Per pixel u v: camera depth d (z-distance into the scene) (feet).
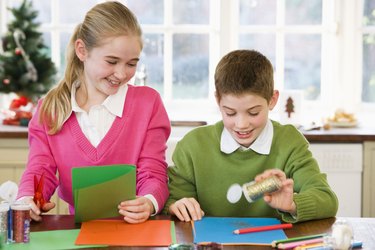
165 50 12.74
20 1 12.81
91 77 6.44
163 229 5.58
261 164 6.53
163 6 12.68
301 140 6.64
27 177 6.40
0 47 12.26
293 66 12.74
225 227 5.65
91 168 5.71
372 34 12.58
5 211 5.23
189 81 12.82
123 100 6.75
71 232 5.54
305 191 6.07
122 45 6.13
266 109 6.15
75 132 6.62
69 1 12.75
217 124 6.81
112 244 5.17
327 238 4.95
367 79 12.68
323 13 12.70
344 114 11.97
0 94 12.49
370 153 11.03
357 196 11.14
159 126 6.83
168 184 6.76
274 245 5.08
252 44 12.69
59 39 12.79
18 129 11.19
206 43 12.74
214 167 6.63
